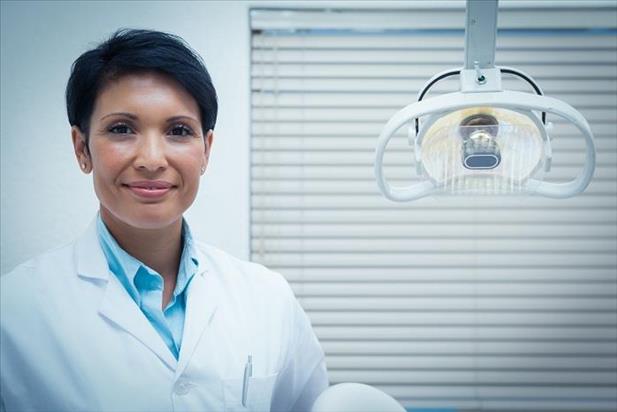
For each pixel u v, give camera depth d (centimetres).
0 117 178
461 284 194
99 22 181
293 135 194
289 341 127
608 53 192
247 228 184
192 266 118
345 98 194
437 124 98
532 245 192
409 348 193
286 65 193
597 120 193
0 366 103
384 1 188
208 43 183
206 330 113
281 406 136
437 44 193
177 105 100
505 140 98
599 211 193
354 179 195
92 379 102
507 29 192
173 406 103
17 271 113
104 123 99
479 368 192
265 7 187
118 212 101
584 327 192
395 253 194
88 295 109
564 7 189
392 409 118
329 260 194
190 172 102
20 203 179
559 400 191
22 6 179
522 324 192
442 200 193
